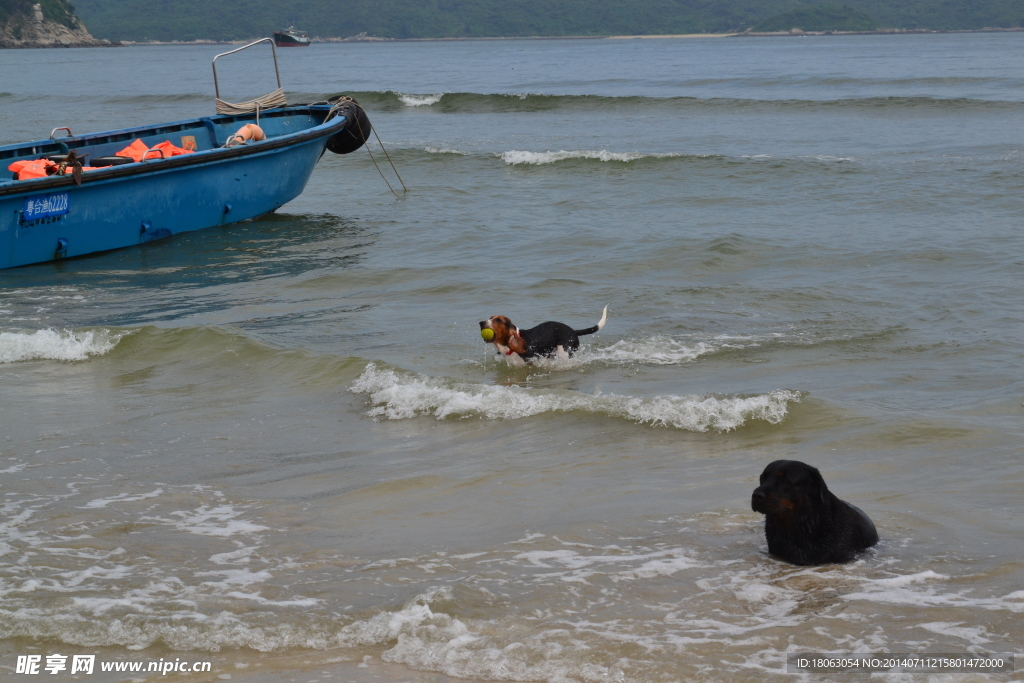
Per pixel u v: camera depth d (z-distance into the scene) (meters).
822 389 7.91
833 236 14.30
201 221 16.11
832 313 10.35
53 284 13.01
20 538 5.36
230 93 53.16
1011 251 12.77
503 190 20.03
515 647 4.08
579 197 18.81
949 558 4.82
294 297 11.98
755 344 9.33
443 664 3.99
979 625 4.18
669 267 12.76
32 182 13.44
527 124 33.03
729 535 5.18
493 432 7.09
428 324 10.41
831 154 23.58
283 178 17.16
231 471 6.47
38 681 3.94
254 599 4.61
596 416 7.21
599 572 4.80
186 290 12.52
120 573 4.91
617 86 52.28
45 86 62.47
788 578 4.68
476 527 5.43
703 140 27.48
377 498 5.91
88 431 7.37
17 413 7.86
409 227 16.34
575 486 6.01
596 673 3.89
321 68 85.56
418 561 4.99
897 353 8.91
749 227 15.24
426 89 53.19
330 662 4.05
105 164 15.39
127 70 86.19
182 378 8.78
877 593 4.49
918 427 6.72
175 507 5.81
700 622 4.29
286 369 8.80
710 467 6.23
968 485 5.77
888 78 49.91
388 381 8.12
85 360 9.38
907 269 12.20
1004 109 32.34
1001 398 7.45
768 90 45.56
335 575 4.85
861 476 6.00
